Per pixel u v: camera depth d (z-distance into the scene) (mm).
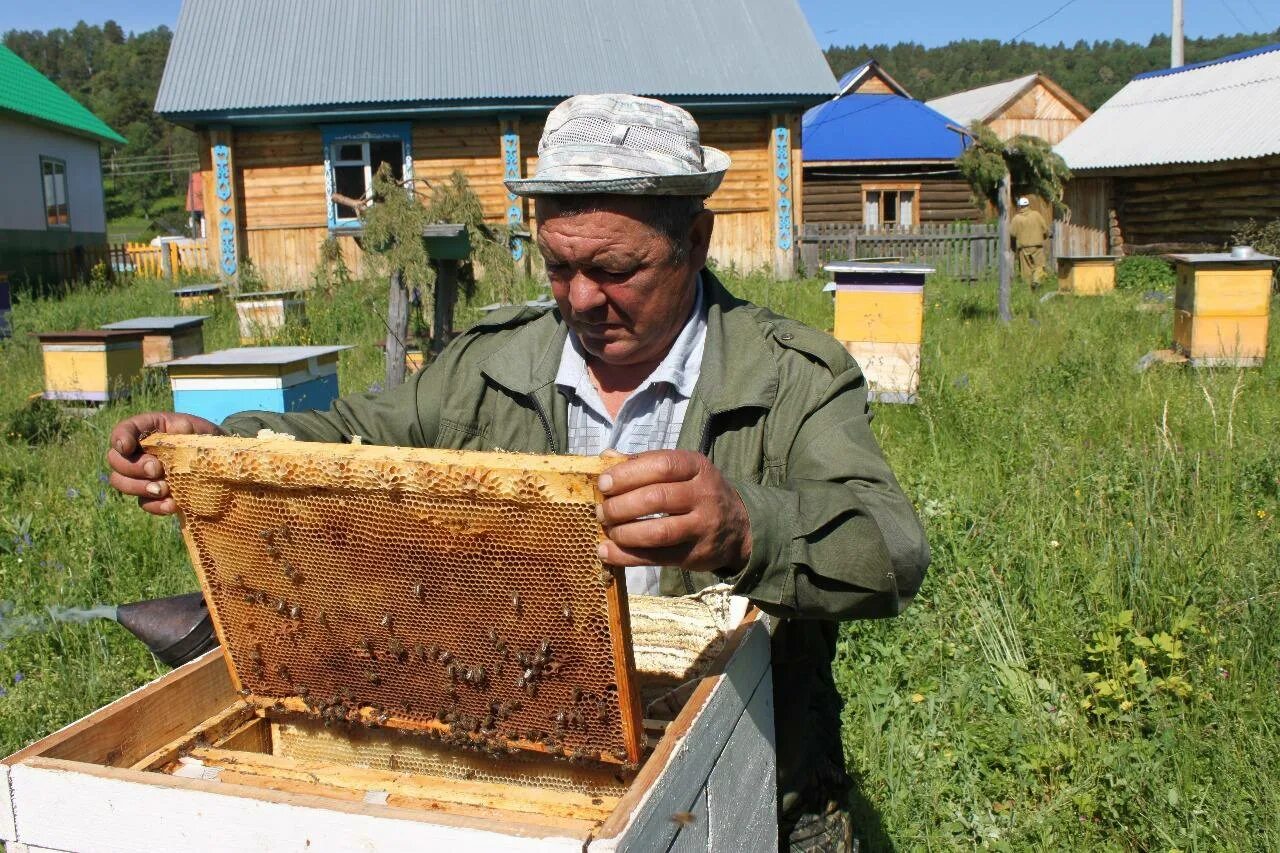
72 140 22469
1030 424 5914
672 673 1681
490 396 1887
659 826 1143
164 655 1884
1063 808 2807
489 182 16219
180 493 1459
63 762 1285
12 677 3500
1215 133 17875
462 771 1629
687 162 1545
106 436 6746
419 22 16953
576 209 1535
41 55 156125
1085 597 3861
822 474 1558
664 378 1697
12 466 6043
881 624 3717
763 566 1288
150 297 15148
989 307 12992
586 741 1424
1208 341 8031
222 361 5141
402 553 1337
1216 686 3264
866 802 2830
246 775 1440
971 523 4480
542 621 1314
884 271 7391
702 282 1800
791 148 16797
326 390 5754
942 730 3213
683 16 17531
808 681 1808
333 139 15938
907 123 23469
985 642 3549
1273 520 4445
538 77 16062
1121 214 20031
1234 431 5738
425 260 7383
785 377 1679
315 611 1489
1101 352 8445
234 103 15508
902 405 7410
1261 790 2783
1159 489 4707
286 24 16812
